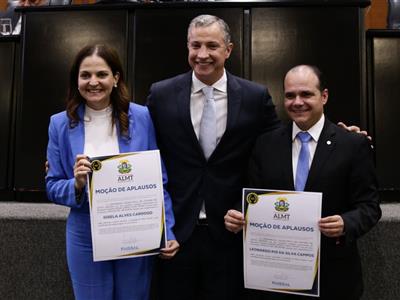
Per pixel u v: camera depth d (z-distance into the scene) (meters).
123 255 1.22
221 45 1.36
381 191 2.05
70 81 1.31
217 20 1.37
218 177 1.42
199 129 1.44
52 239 1.82
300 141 1.33
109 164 1.22
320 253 1.25
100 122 1.32
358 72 1.98
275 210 1.24
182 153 1.42
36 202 2.12
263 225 1.26
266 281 1.26
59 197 1.23
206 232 1.41
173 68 2.06
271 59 2.04
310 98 1.26
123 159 1.23
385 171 2.05
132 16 2.11
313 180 1.26
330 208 1.25
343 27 1.99
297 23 2.02
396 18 2.66
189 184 1.42
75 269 1.26
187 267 1.41
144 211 1.23
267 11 2.04
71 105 1.30
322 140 1.30
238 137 1.43
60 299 1.82
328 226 1.17
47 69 2.13
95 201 1.21
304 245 1.22
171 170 1.45
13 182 2.18
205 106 1.43
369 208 1.23
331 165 1.26
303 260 1.22
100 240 1.21
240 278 1.44
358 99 1.98
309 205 1.21
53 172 1.29
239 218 1.28
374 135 2.07
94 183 1.21
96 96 1.25
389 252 1.74
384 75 2.07
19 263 1.83
